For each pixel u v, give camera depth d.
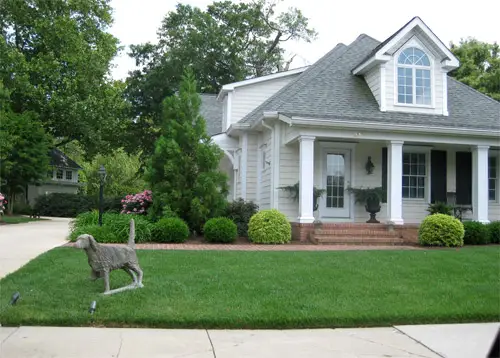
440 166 16.47
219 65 36.19
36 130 25.73
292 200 15.11
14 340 4.73
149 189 15.52
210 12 38.97
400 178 14.36
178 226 12.96
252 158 17.64
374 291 6.82
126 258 6.68
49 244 12.22
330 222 14.90
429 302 6.25
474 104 16.56
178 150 14.09
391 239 13.59
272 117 14.74
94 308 5.55
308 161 13.84
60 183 38.38
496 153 16.77
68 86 26.38
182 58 34.09
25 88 25.44
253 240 13.29
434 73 15.60
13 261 9.37
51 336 4.89
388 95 15.28
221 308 5.77
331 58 17.78
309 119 13.52
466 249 12.12
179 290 6.66
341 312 5.66
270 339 4.95
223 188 14.48
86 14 28.84
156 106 33.94
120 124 31.34
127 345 4.66
